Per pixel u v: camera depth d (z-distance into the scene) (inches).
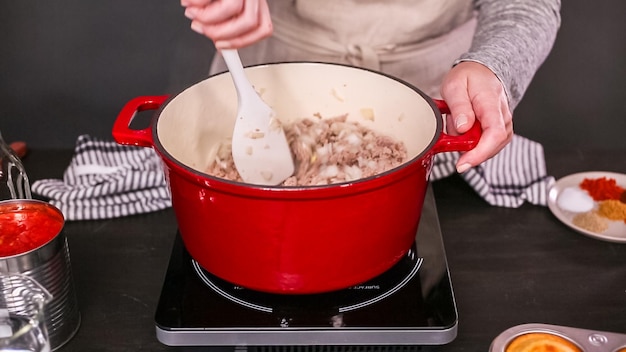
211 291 31.7
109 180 42.1
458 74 35.7
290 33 50.5
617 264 36.2
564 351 28.8
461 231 38.9
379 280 32.4
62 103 60.3
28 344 28.9
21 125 61.3
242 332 29.5
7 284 27.1
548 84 60.5
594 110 61.4
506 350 28.9
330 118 38.6
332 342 29.8
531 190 41.4
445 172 43.4
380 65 51.3
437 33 50.1
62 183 43.3
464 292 34.2
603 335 29.8
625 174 44.4
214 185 26.6
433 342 29.9
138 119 60.9
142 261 36.5
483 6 45.0
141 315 32.7
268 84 37.8
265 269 29.0
